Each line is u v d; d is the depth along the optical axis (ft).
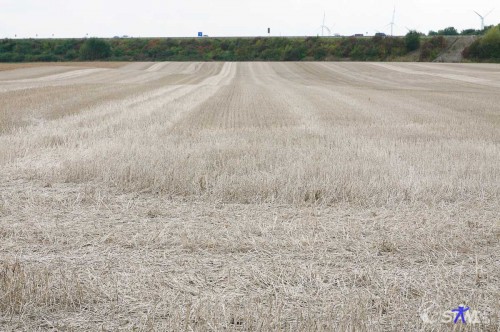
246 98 94.79
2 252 20.22
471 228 23.53
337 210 26.32
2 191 29.55
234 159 35.96
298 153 38.88
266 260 19.48
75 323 14.82
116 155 36.45
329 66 212.43
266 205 27.04
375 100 92.79
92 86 117.50
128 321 14.94
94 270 18.42
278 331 14.08
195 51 287.07
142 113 67.51
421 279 17.90
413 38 268.00
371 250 20.57
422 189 29.25
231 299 16.17
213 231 22.59
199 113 69.82
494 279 18.04
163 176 30.60
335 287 17.22
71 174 32.22
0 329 14.47
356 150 40.32
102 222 23.99
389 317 15.15
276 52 282.15
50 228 22.94
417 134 51.29
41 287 16.43
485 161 36.88
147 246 20.75
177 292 16.70
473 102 89.04
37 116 63.21
